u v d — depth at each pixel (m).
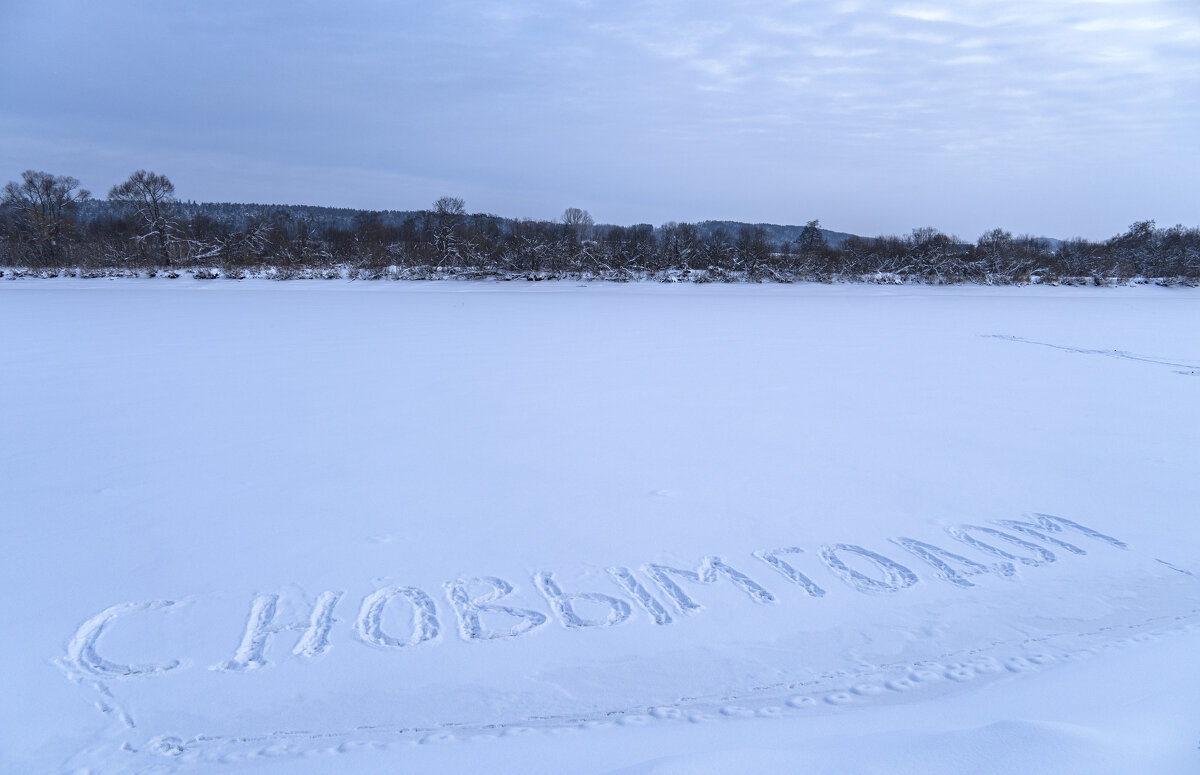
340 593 5.99
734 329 23.45
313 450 9.81
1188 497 8.25
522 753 3.85
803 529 7.34
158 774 3.89
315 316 26.33
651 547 6.90
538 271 51.31
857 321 26.38
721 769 3.26
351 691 4.71
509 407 12.27
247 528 7.24
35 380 14.18
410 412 11.88
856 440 10.45
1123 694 4.09
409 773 3.70
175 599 5.86
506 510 7.77
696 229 58.00
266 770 3.85
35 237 56.44
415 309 29.50
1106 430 11.02
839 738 3.59
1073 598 5.99
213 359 16.70
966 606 5.87
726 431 10.90
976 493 8.36
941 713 4.11
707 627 5.54
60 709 4.50
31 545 6.83
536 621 5.59
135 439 10.26
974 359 17.62
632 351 18.47
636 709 4.52
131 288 41.97
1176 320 27.22
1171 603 5.89
